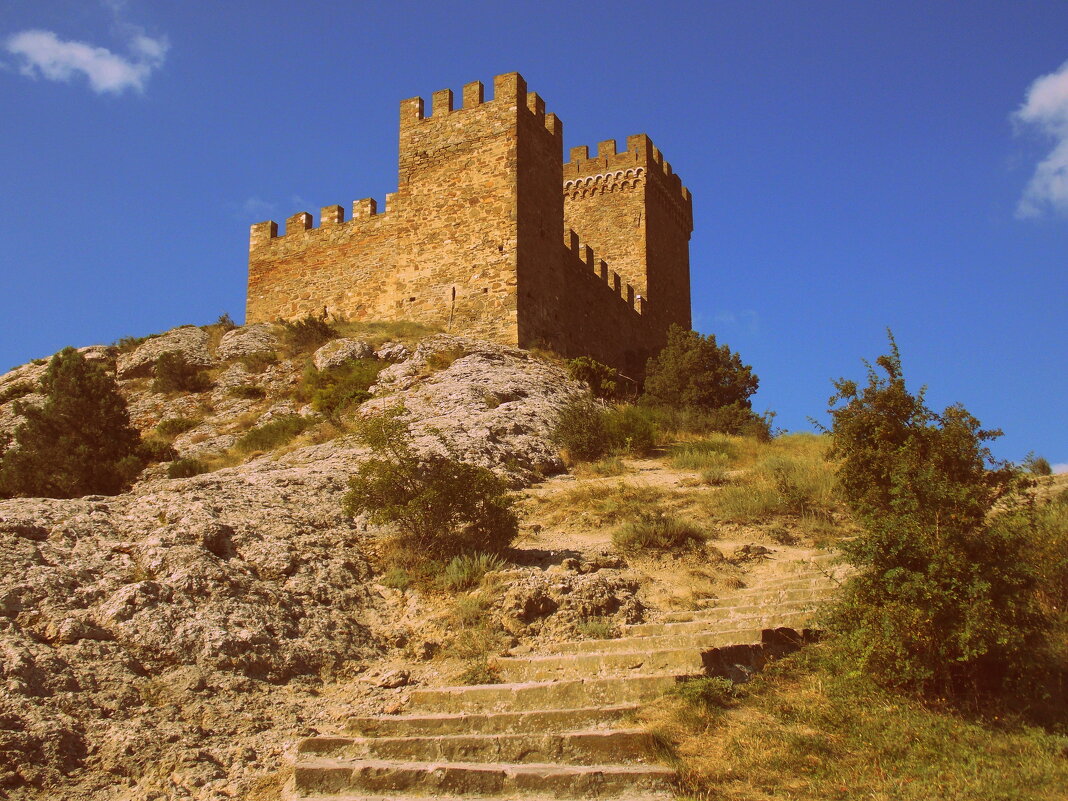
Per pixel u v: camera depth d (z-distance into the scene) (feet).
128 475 88.17
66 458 84.79
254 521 49.11
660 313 173.47
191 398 120.37
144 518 46.55
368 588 45.65
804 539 55.01
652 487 68.69
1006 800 25.67
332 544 48.83
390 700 35.32
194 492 52.95
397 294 127.24
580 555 50.80
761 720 31.17
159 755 29.66
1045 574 38.93
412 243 127.75
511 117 124.47
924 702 32.40
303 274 146.30
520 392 96.02
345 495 52.85
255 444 97.86
